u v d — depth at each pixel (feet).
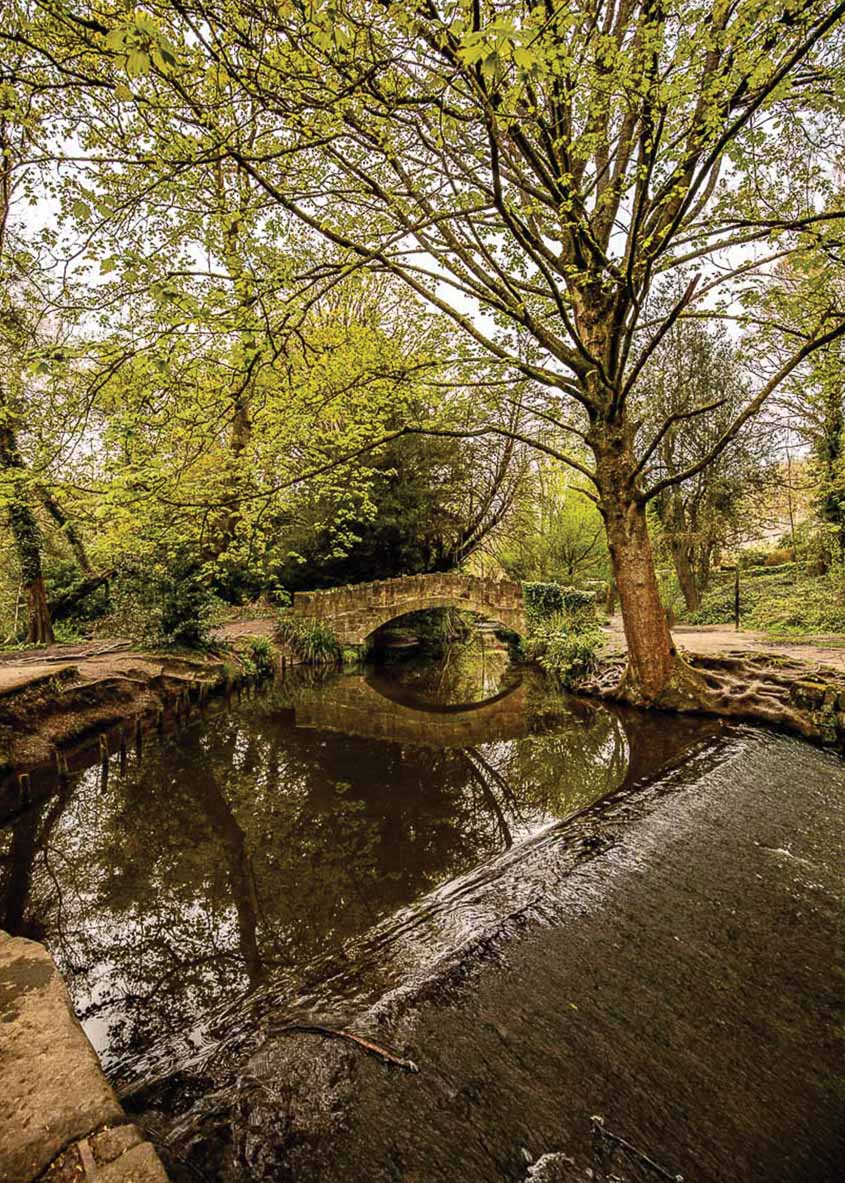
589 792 20.66
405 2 11.58
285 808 20.52
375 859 16.44
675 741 24.54
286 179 19.92
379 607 54.08
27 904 14.82
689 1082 8.19
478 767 24.75
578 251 25.18
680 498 64.80
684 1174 6.91
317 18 10.43
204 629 40.88
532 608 52.95
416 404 44.88
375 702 39.19
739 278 24.57
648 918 11.76
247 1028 9.53
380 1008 9.25
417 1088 7.77
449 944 11.02
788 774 19.26
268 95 13.39
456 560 68.28
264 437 24.43
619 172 23.59
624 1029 9.02
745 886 12.98
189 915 14.06
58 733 24.66
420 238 25.13
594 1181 6.70
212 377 18.94
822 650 33.09
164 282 11.50
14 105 15.06
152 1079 8.55
